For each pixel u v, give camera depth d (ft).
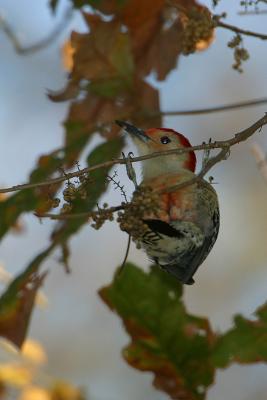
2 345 39.63
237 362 31.22
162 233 32.35
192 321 34.99
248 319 31.55
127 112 41.63
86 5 36.86
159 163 38.63
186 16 37.35
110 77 41.04
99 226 28.89
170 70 42.37
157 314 34.91
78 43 40.93
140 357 34.86
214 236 35.68
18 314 36.45
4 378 38.91
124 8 40.60
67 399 39.52
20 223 45.57
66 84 41.39
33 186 28.60
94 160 38.88
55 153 39.40
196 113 37.06
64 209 29.45
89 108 41.52
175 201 34.09
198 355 34.71
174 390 34.86
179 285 35.76
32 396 38.83
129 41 40.81
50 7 34.73
